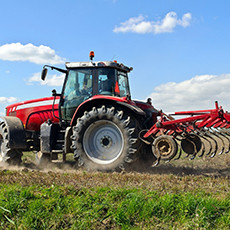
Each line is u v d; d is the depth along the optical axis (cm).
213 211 352
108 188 438
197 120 596
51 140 695
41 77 694
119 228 332
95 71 689
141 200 380
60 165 771
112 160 628
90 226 333
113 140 638
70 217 349
